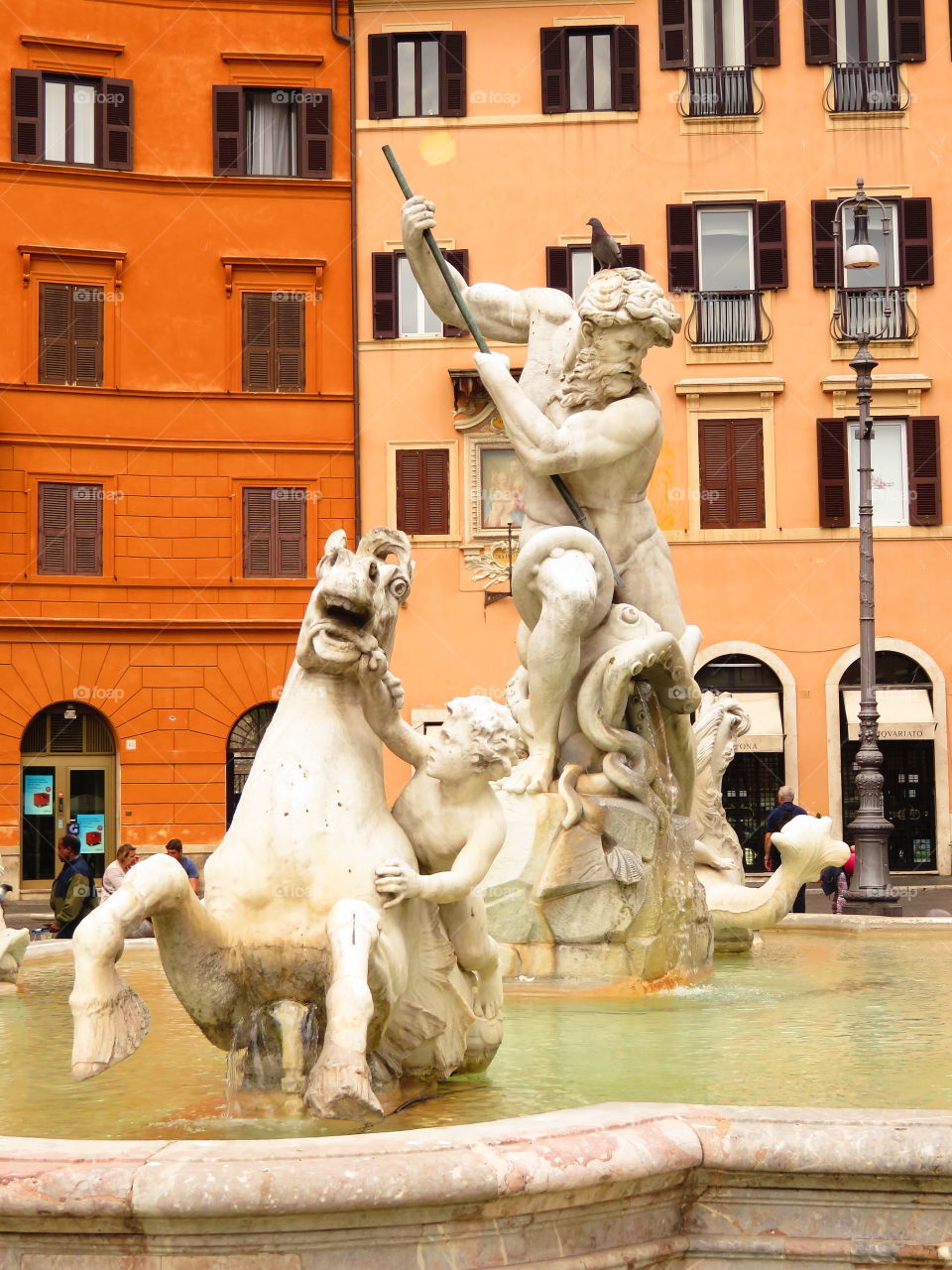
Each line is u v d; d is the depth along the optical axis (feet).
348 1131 13.62
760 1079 16.53
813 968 28.73
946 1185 11.04
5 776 125.39
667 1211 11.35
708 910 27.22
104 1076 16.76
